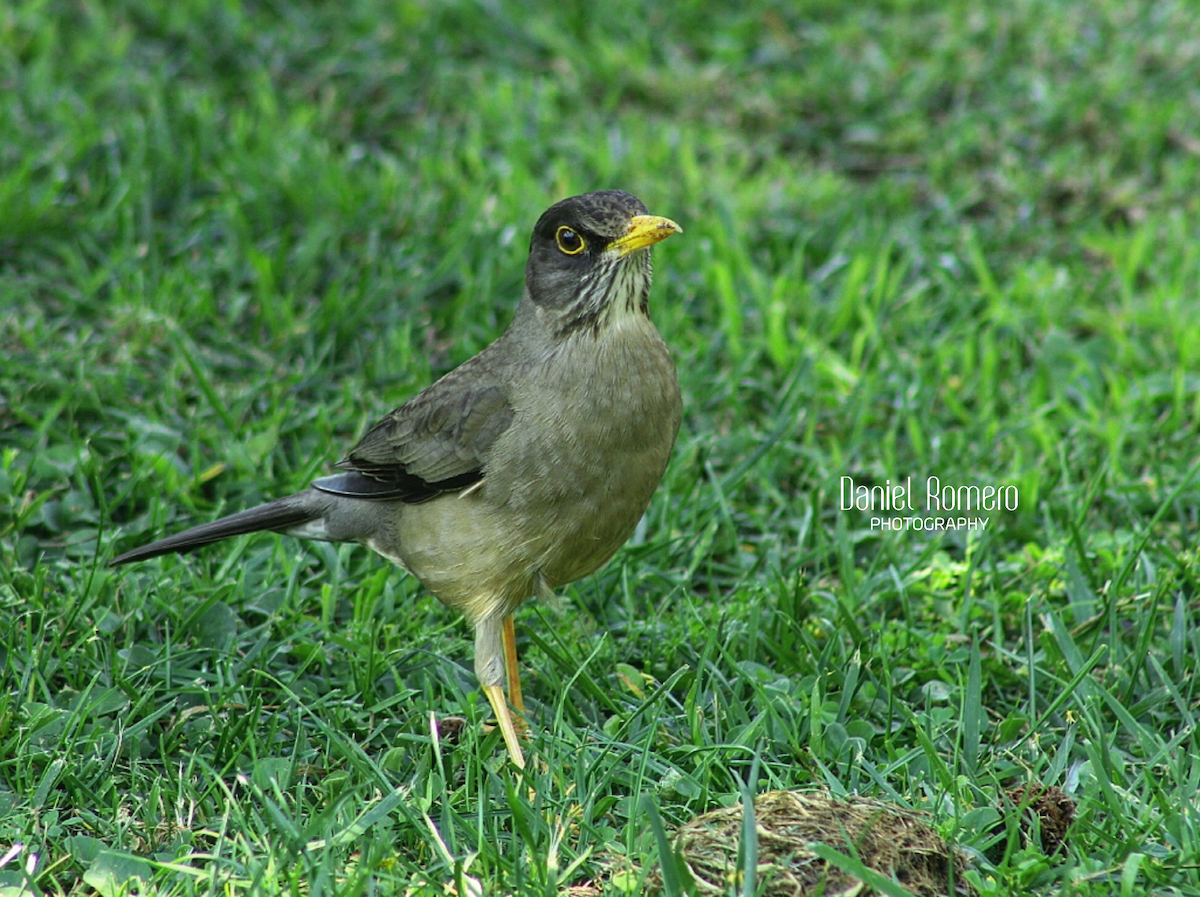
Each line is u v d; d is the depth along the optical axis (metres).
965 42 16.86
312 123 15.35
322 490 8.89
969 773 7.91
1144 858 6.93
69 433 11.06
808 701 8.45
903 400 11.85
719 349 12.66
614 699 8.80
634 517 8.52
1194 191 14.72
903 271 13.31
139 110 15.32
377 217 13.79
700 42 17.33
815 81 16.33
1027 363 12.80
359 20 16.97
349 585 9.92
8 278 12.70
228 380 12.01
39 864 7.20
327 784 7.72
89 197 13.70
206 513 10.47
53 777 7.75
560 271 8.23
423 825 7.43
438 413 8.40
